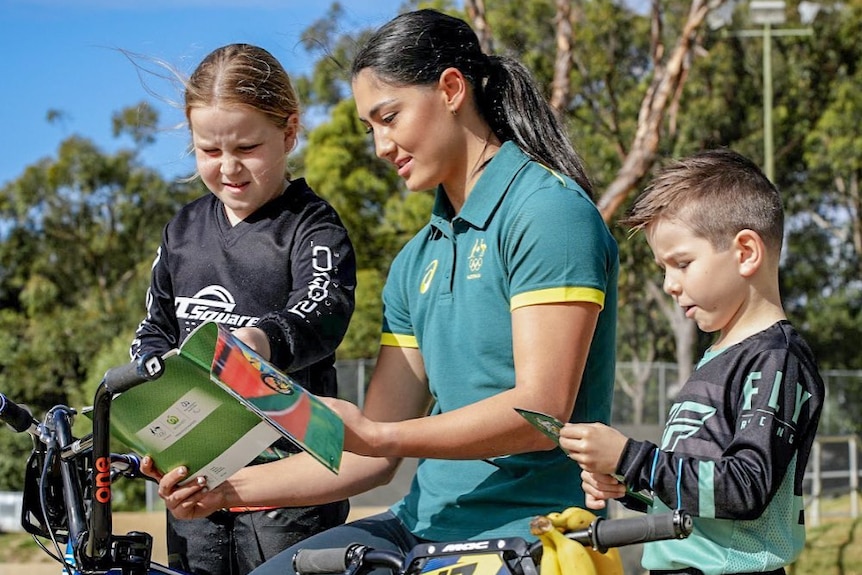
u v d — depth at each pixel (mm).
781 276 27172
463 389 2689
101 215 28812
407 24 2693
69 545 2434
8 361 24422
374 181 19469
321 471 2764
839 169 23312
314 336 2754
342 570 2191
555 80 11555
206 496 2656
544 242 2527
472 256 2672
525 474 2631
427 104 2670
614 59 21344
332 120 19688
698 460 2242
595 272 2543
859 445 17891
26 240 28516
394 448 2416
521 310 2533
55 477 2502
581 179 2791
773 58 22859
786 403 2301
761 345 2385
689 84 22016
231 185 2977
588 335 2527
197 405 2238
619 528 1943
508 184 2654
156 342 3121
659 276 22625
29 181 28484
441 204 2846
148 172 28812
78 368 24844
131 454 2705
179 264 3123
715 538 2340
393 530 2775
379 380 2975
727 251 2439
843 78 23406
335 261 2951
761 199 2457
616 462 2236
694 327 22453
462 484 2682
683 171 2518
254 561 3008
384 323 3020
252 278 3020
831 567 11133
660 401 17156
